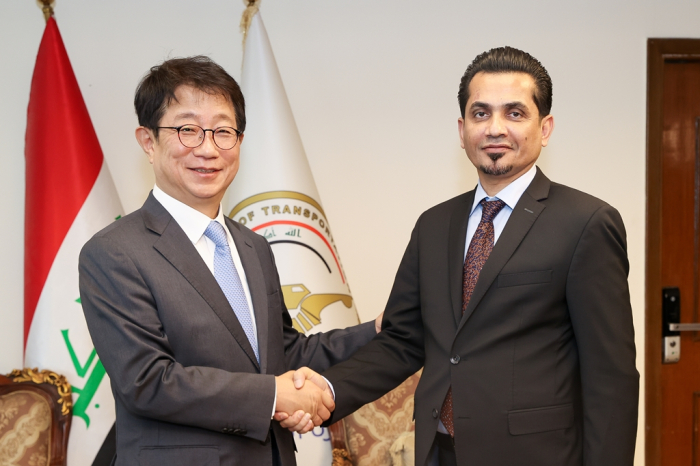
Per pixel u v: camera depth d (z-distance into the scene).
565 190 1.39
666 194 2.49
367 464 2.00
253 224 1.98
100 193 2.08
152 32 2.31
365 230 2.42
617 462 1.25
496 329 1.31
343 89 2.38
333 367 1.56
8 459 1.88
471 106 1.37
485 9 2.39
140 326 1.19
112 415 2.00
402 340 1.61
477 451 1.29
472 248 1.40
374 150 2.40
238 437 1.24
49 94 2.04
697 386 2.50
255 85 2.06
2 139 2.26
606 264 1.28
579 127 2.44
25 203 2.08
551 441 1.27
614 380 1.26
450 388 1.35
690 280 2.52
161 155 1.28
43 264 2.00
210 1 2.32
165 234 1.27
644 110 2.45
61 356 1.98
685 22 2.44
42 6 2.11
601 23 2.42
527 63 1.36
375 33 2.38
